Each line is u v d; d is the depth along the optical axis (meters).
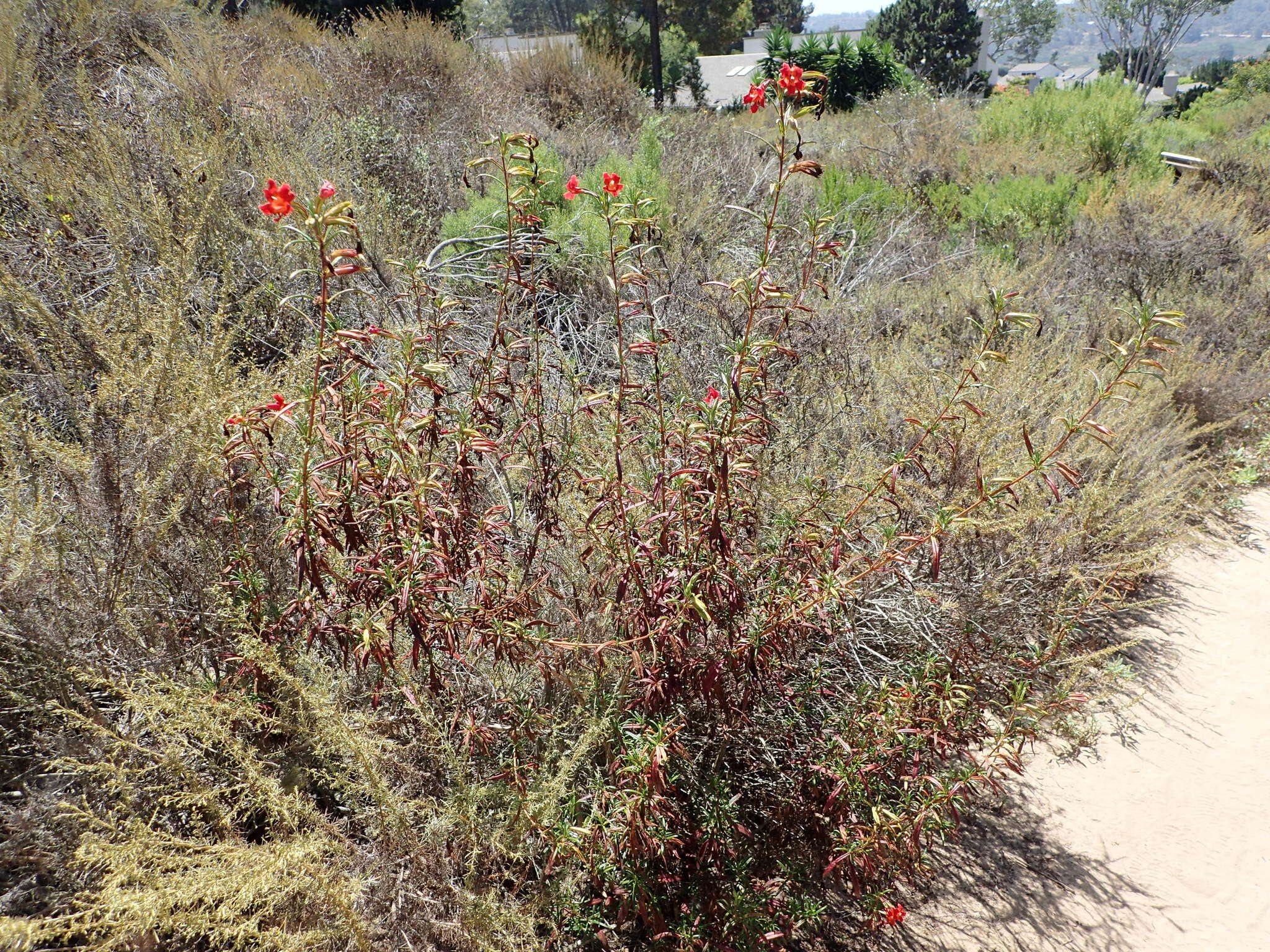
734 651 2.18
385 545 2.02
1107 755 3.29
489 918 1.92
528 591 2.23
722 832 2.28
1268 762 3.28
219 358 2.75
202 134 4.48
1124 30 51.91
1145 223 7.17
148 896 1.60
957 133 10.68
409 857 2.04
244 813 2.22
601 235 4.59
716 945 2.16
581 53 9.62
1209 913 2.67
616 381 3.77
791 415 3.51
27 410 2.72
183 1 7.42
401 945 1.96
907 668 2.67
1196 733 3.41
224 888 1.68
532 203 3.00
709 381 3.41
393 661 1.96
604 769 2.35
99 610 2.30
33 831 1.95
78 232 3.75
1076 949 2.53
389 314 3.78
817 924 2.44
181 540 2.50
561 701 2.43
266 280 3.85
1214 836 2.95
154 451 2.47
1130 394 4.36
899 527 2.49
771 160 7.81
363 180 5.18
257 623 2.26
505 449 2.52
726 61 33.78
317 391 1.95
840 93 18.02
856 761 2.29
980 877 2.75
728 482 2.21
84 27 5.80
